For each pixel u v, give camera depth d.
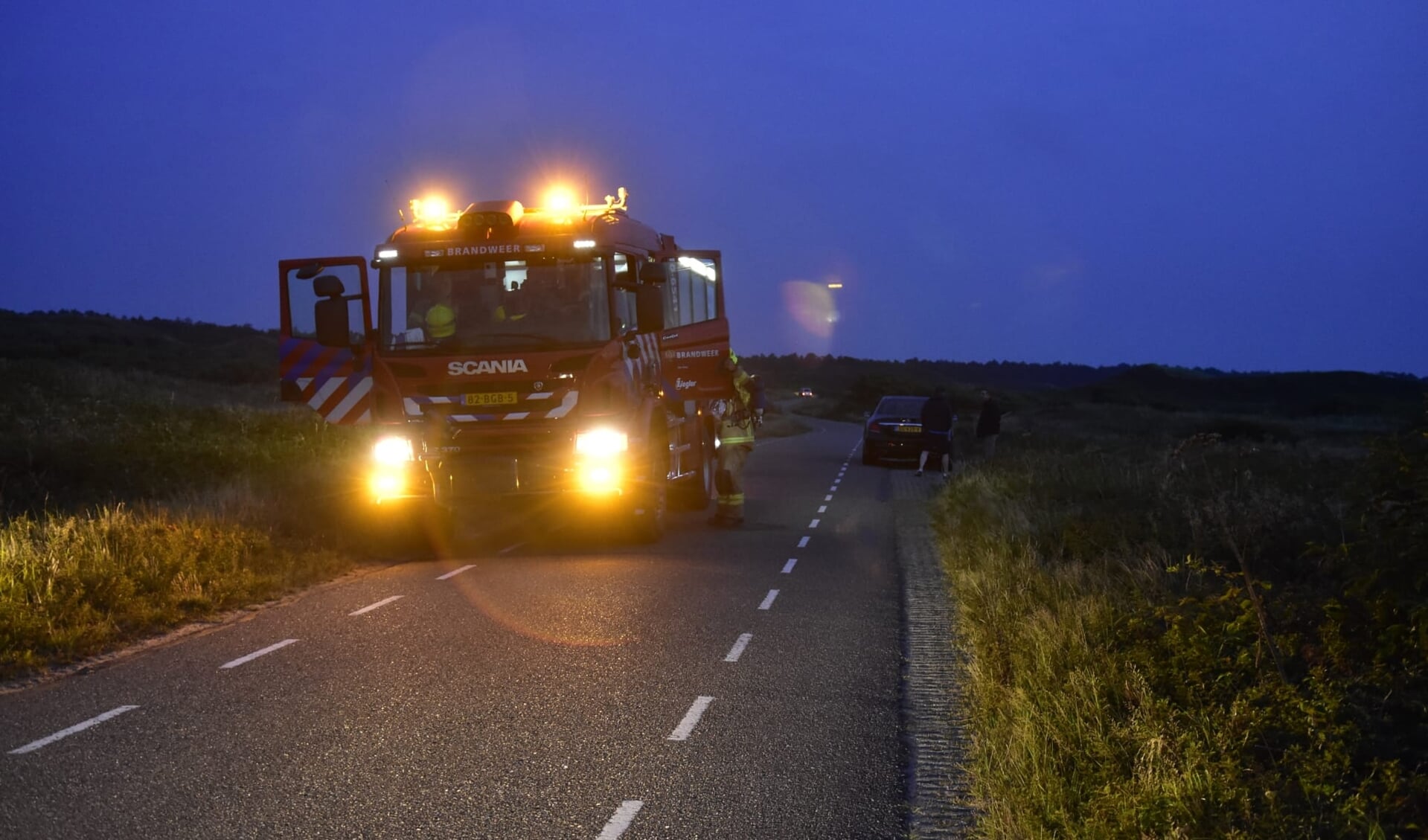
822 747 6.17
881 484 23.02
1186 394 98.62
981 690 6.90
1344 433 39.78
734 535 15.05
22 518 11.85
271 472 17.27
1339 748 5.39
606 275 13.18
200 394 36.72
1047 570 10.41
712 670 7.79
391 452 12.98
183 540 11.15
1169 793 4.85
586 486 13.04
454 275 13.10
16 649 7.89
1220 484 14.84
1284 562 9.96
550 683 7.41
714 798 5.39
